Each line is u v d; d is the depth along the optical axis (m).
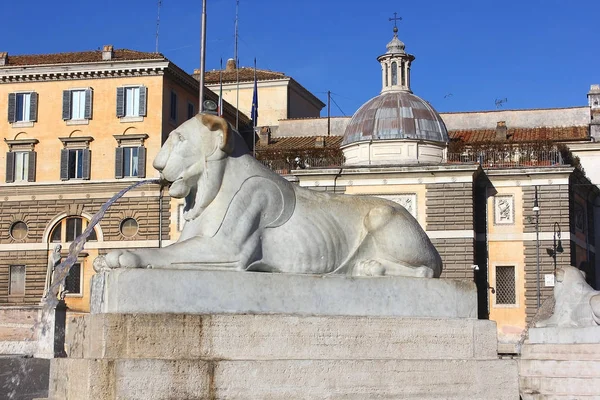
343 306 10.02
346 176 60.94
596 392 16.52
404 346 10.02
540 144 64.19
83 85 66.88
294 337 9.58
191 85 69.62
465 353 10.24
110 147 66.06
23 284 65.94
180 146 10.22
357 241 10.73
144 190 64.94
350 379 9.55
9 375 22.25
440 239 59.75
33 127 67.19
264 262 10.26
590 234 68.44
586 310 17.81
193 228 10.23
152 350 9.11
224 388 9.11
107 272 9.54
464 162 61.12
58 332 32.19
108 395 8.79
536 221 60.34
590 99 75.94
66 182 66.06
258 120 82.00
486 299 60.44
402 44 64.75
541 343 17.81
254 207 10.22
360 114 63.72
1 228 66.56
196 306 9.46
